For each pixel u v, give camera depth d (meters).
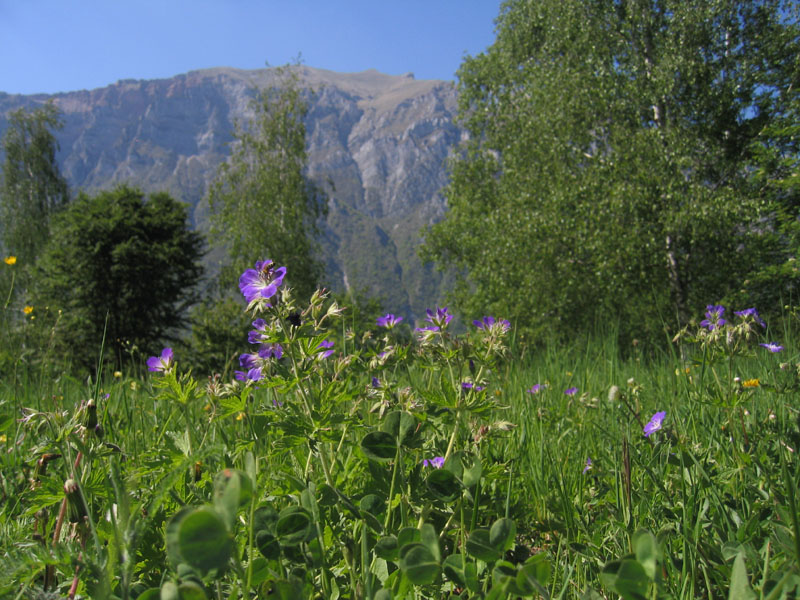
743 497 2.05
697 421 2.83
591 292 19.69
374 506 1.69
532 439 2.86
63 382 4.20
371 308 33.03
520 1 28.86
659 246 19.59
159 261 38.53
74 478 1.45
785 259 18.66
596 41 22.77
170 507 1.65
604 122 22.05
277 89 40.62
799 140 19.66
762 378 3.13
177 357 25.27
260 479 1.72
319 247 40.41
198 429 2.76
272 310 1.87
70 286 37.16
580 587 1.66
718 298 20.58
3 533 1.82
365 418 2.50
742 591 1.05
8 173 49.84
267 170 38.62
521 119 25.41
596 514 2.30
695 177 20.78
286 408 1.93
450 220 33.03
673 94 21.56
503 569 1.14
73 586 1.20
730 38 22.14
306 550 1.35
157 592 1.11
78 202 41.78
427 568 1.18
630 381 3.66
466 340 2.05
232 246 38.12
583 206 20.31
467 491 1.62
